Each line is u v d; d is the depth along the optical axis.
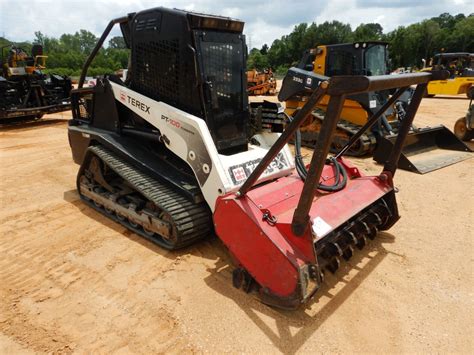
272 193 3.33
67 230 4.44
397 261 3.76
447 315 2.98
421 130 7.27
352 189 3.68
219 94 3.85
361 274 3.53
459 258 3.83
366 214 3.75
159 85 4.05
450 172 6.59
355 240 3.34
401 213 4.91
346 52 8.44
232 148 4.15
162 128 3.93
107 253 3.90
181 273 3.52
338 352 2.60
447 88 19.02
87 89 5.04
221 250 3.93
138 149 4.41
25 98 11.53
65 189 5.88
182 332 2.77
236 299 3.13
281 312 2.98
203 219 3.75
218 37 3.81
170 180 3.92
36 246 4.07
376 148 7.79
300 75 8.82
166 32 3.78
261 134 4.61
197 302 3.10
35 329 2.82
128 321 2.89
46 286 3.35
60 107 12.00
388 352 2.61
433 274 3.54
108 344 2.67
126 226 4.43
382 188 3.90
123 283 3.38
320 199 3.39
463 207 5.11
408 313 3.00
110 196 4.55
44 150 8.47
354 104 7.97
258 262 2.95
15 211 5.01
